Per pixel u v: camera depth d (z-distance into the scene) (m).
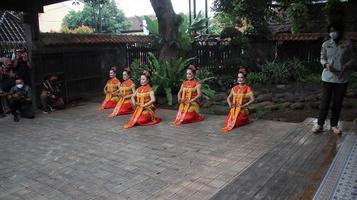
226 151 5.14
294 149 4.48
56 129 7.04
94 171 4.59
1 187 4.21
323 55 5.07
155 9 10.86
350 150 4.23
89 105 9.82
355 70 11.56
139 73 10.41
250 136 5.86
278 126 6.43
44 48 9.52
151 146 5.57
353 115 6.61
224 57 14.41
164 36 10.90
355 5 13.74
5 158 5.29
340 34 4.95
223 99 9.23
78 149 5.60
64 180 4.34
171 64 10.36
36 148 5.76
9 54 10.38
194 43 13.73
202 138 5.89
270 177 3.63
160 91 9.83
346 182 3.30
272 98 8.84
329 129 5.31
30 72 9.07
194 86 7.11
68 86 10.45
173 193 3.79
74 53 10.53
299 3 10.48
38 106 9.44
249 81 12.14
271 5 13.45
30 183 4.30
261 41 14.78
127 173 4.46
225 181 4.05
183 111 7.09
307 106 7.80
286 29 15.09
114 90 9.09
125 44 12.41
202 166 4.57
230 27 13.72
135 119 7.00
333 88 5.06
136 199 3.71
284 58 14.30
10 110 8.31
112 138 6.17
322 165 3.81
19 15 14.80
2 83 8.38
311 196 3.09
